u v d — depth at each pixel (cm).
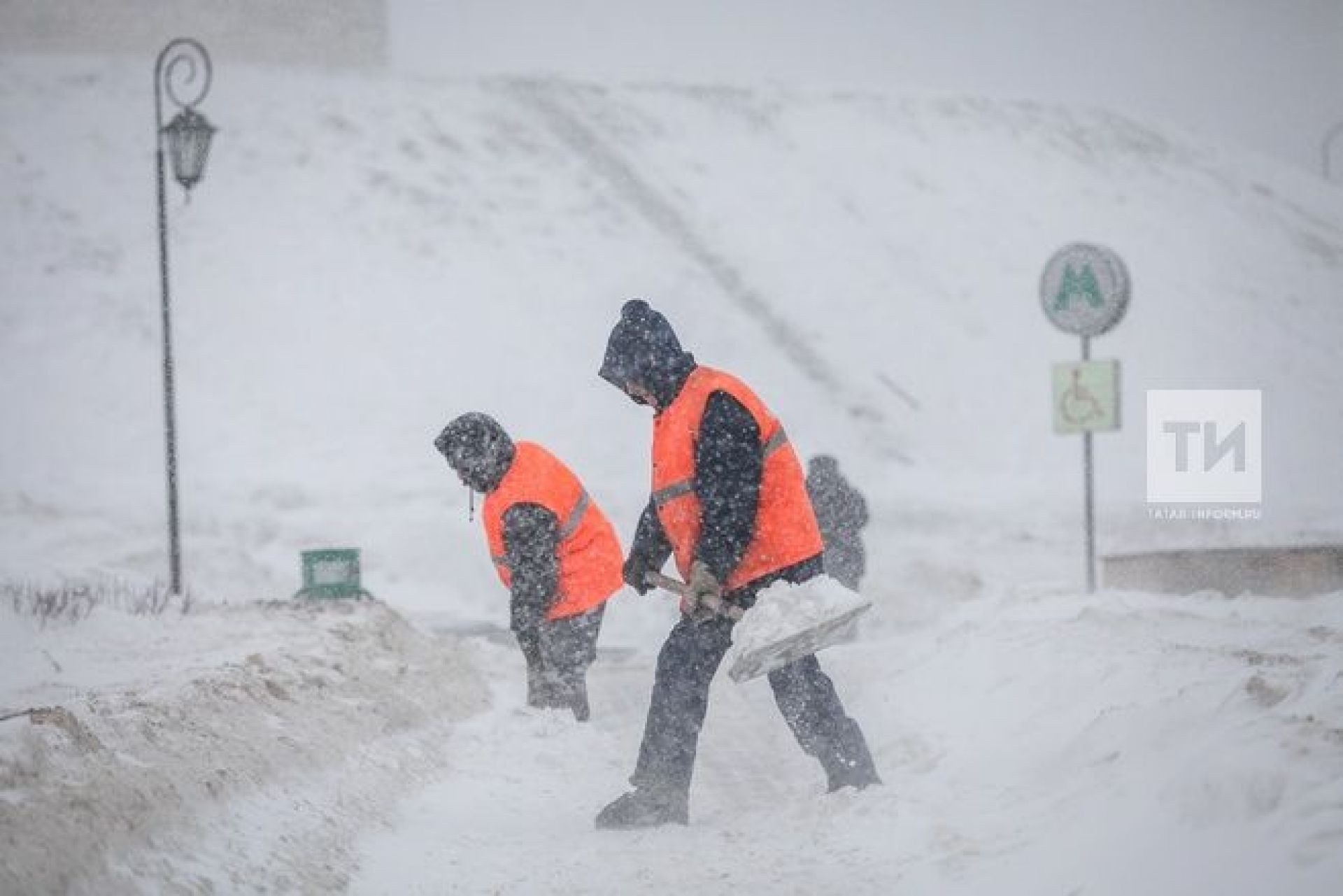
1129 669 2494
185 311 14525
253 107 19138
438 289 15688
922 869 1645
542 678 3206
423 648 3962
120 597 4606
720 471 2119
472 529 8650
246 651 3216
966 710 2662
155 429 12800
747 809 2283
